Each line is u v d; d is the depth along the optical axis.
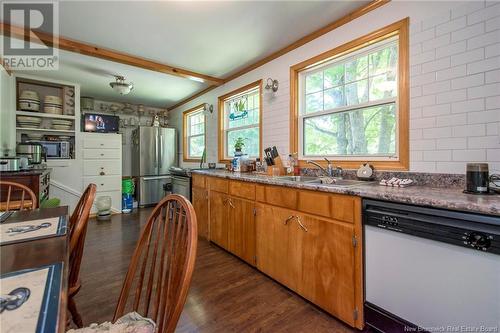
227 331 1.47
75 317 1.15
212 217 2.93
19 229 1.04
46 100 3.82
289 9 2.08
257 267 2.22
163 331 0.67
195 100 4.77
